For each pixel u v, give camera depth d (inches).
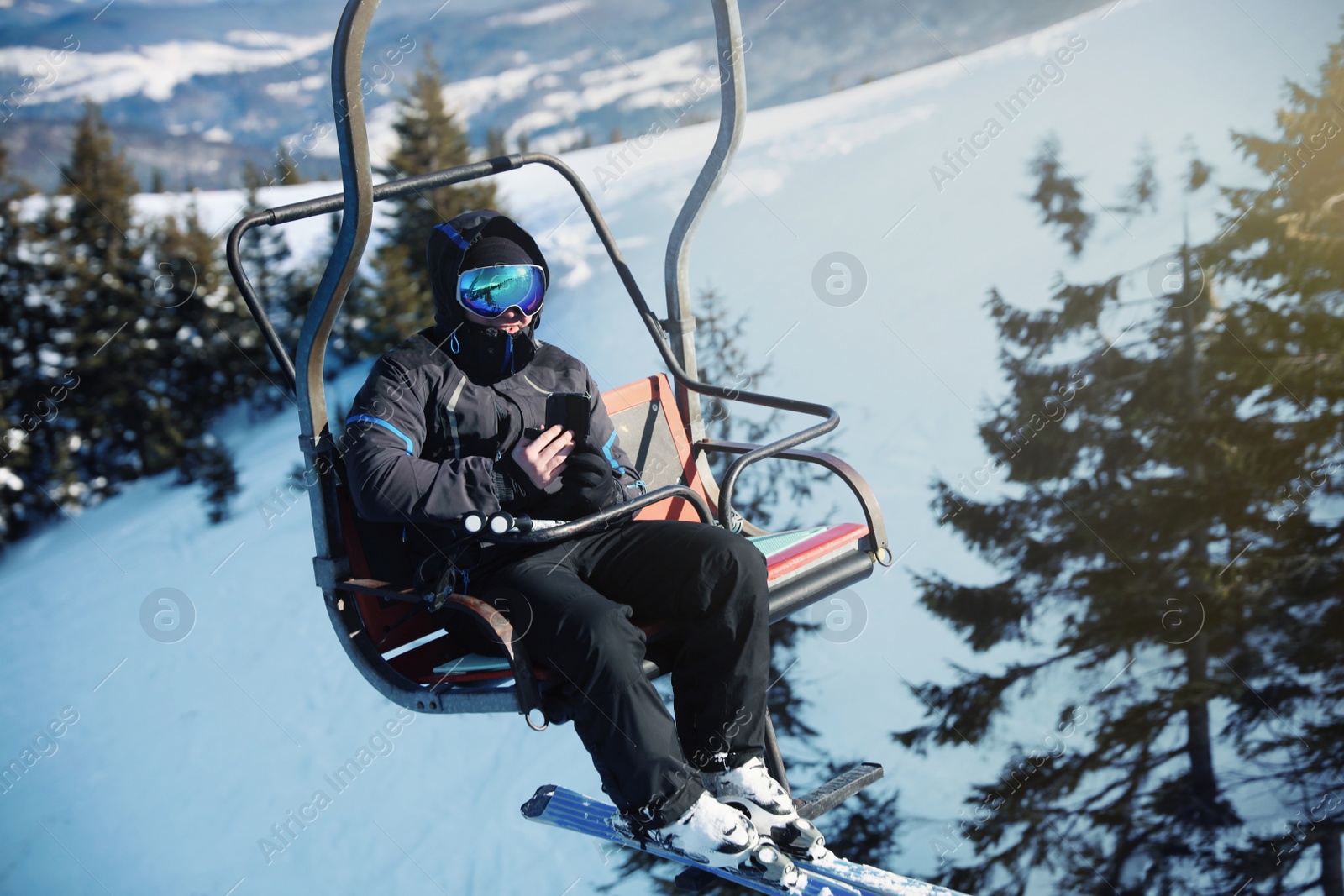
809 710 430.9
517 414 79.7
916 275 663.8
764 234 764.0
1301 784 299.1
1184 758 316.2
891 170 801.6
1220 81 750.5
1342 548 312.7
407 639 78.5
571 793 93.0
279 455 810.8
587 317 731.4
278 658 659.4
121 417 788.6
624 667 64.0
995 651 436.1
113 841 555.8
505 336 80.1
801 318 652.7
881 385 585.0
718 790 69.7
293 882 509.7
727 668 69.2
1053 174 625.6
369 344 675.4
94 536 779.4
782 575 75.8
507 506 75.9
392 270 662.5
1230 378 338.0
